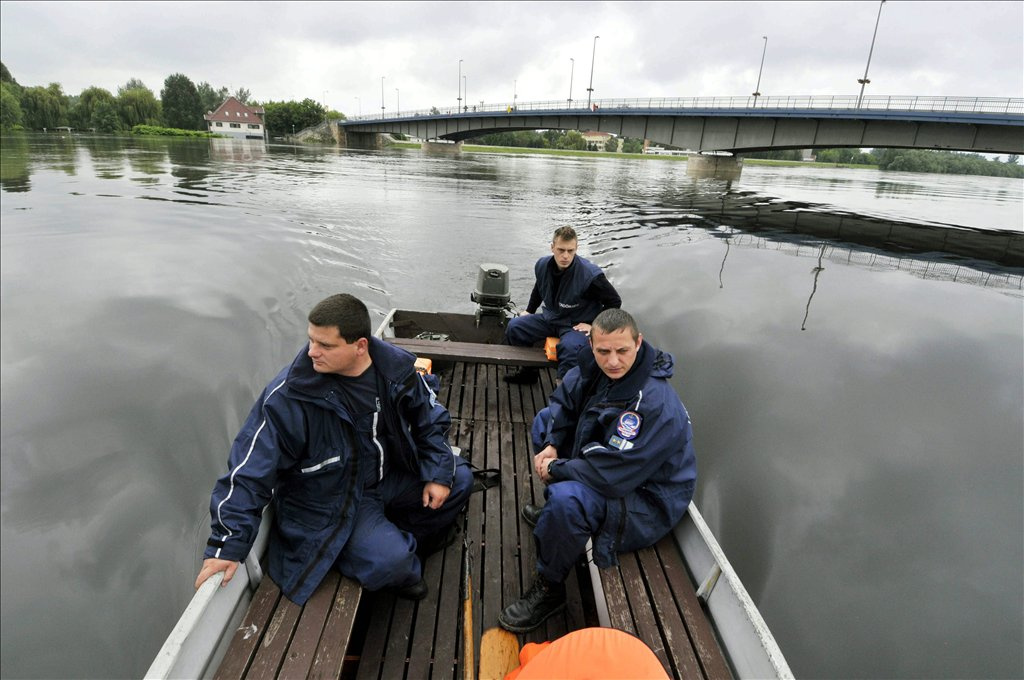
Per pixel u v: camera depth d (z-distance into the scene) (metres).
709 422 5.01
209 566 1.80
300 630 1.89
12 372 5.23
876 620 3.04
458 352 4.15
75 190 19.00
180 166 30.02
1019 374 5.77
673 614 2.04
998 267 11.32
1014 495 3.96
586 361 2.45
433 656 2.14
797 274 10.12
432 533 2.56
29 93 74.25
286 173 28.75
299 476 2.10
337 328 1.83
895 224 18.08
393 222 15.12
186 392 4.98
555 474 2.34
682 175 41.94
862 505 3.90
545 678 1.50
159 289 7.76
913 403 5.20
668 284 9.48
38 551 3.25
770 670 1.61
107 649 2.73
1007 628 2.96
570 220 16.88
